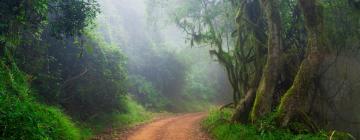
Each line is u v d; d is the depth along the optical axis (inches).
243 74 987.3
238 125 737.6
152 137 749.3
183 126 1026.7
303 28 872.9
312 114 871.7
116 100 1160.2
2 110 397.1
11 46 605.6
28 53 750.5
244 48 1033.5
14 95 506.0
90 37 944.3
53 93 825.5
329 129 882.8
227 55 1066.7
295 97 660.1
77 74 948.6
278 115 661.9
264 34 892.0
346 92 983.0
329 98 892.0
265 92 719.1
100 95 1029.2
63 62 923.4
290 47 868.6
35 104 546.9
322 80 952.3
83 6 704.4
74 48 949.8
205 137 764.6
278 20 733.9
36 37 751.7
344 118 967.6
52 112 556.7
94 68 997.2
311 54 654.5
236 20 948.6
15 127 391.5
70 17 694.5
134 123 1120.2
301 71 661.9
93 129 831.1
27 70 741.9
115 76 1099.3
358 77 982.4
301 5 653.3
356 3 785.6
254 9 925.2
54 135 486.9
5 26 565.9
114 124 989.2
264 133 621.0
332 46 855.1
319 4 663.8
